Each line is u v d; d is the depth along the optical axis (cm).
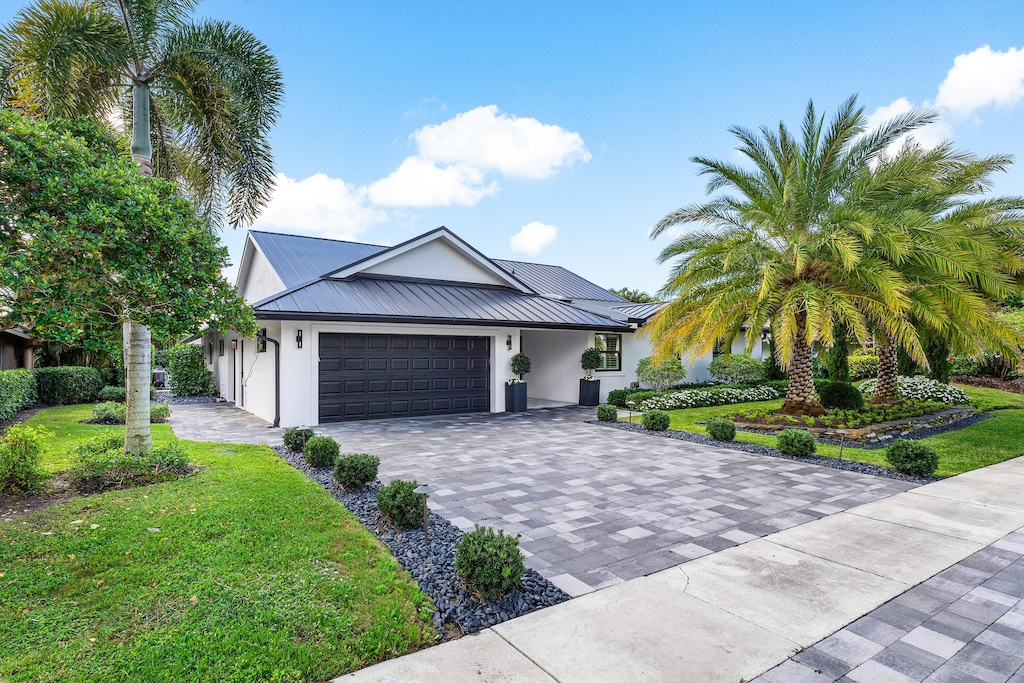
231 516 547
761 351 2380
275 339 1252
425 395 1434
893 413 1279
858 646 345
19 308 507
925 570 466
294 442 921
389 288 1474
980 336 1112
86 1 815
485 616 377
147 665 305
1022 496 700
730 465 873
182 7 890
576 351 1805
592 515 616
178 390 2056
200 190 984
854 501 677
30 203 519
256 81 943
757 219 1157
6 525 509
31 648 321
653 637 353
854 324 1045
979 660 331
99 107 901
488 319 1423
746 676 311
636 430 1229
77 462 720
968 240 1043
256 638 335
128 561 439
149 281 564
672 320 1306
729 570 463
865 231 1015
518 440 1095
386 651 331
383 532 537
